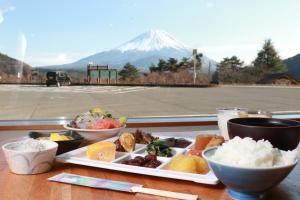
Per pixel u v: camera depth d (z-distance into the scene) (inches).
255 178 23.0
